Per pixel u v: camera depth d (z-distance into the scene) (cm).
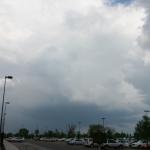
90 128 10981
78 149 6159
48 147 6600
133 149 7344
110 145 7506
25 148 5703
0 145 5391
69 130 15850
